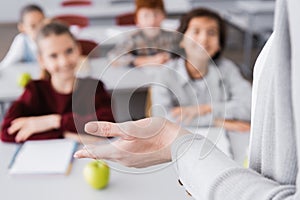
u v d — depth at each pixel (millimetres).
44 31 1842
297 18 362
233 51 5484
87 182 1367
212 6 5973
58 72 1701
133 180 1357
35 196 1311
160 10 2742
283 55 397
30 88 1879
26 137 1708
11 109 1854
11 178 1419
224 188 473
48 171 1435
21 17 3197
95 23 5016
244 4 5367
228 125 1556
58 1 7375
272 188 435
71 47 1712
